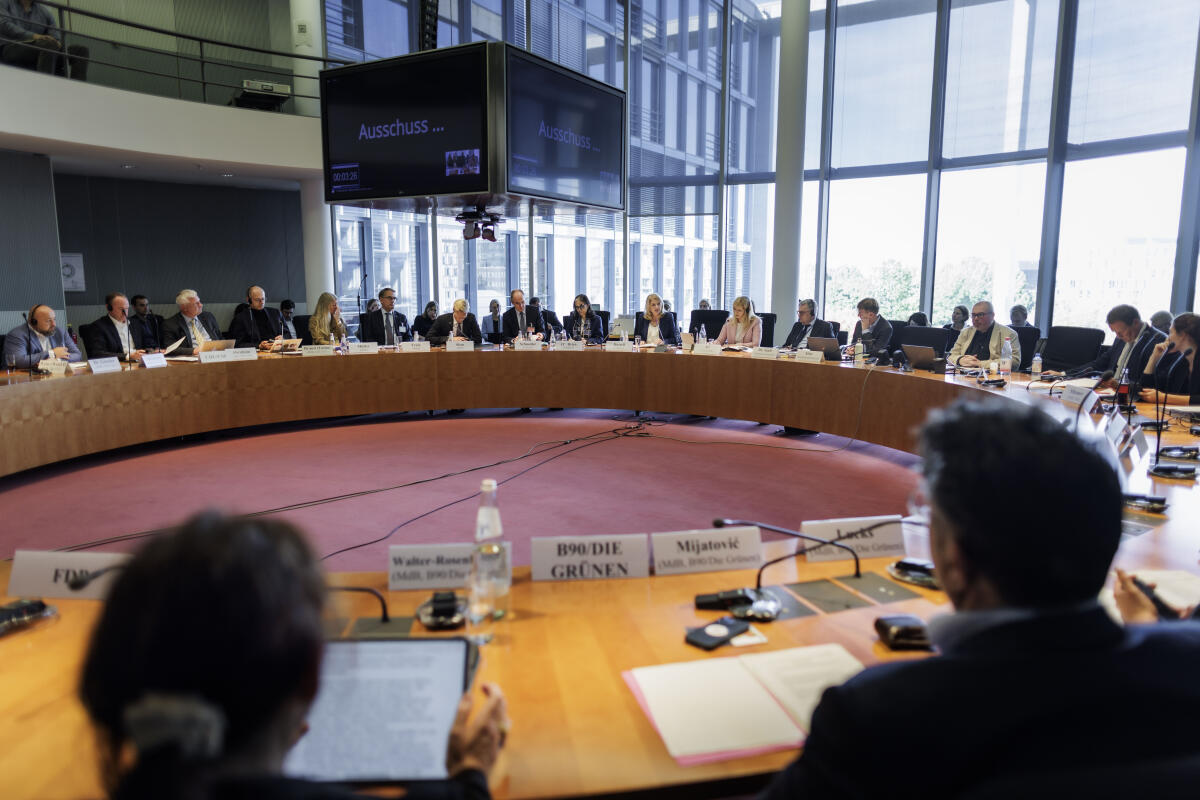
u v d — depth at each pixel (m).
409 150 5.75
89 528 3.70
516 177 5.65
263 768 0.50
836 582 1.55
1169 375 4.00
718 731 1.01
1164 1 6.45
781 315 8.69
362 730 0.92
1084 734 0.55
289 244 10.50
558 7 9.31
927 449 0.75
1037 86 7.25
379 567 3.15
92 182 8.88
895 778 0.59
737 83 9.15
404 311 10.20
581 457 5.20
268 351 6.45
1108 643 0.63
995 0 7.38
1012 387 4.30
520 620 1.39
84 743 0.96
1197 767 0.52
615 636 1.32
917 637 1.24
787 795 0.66
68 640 1.30
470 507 4.02
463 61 5.48
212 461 5.07
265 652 0.47
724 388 6.10
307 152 8.02
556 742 1.00
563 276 10.49
